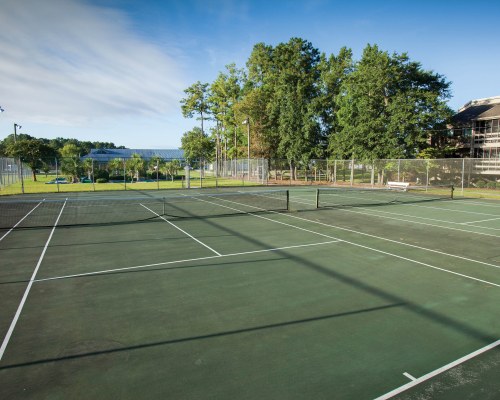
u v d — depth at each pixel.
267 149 47.78
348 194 27.97
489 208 19.72
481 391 4.01
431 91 34.47
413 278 7.93
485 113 39.84
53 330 5.46
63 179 48.81
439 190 31.58
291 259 9.38
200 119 63.09
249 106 46.53
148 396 3.91
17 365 4.52
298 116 42.34
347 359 4.67
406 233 12.80
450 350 4.91
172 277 7.95
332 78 41.28
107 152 84.25
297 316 5.98
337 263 9.05
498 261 9.30
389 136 33.72
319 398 3.88
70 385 4.11
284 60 44.12
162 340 5.16
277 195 27.16
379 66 33.78
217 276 8.01
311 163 43.16
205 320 5.82
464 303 6.54
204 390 4.01
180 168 54.66
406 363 4.58
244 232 12.92
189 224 14.58
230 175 53.66
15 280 7.74
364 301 6.62
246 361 4.62
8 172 36.72
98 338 5.21
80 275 8.08
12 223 14.88
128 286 7.38
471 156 40.66
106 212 18.06
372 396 3.92
